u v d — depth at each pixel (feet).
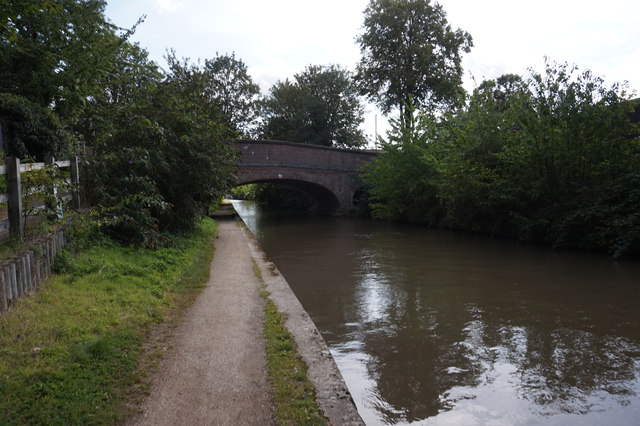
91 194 30.89
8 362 12.20
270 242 59.06
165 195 41.01
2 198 18.57
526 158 51.11
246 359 15.02
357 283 32.81
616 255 40.45
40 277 18.74
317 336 17.69
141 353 14.98
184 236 43.04
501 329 22.06
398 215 90.22
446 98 111.86
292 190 159.74
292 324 19.20
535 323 22.94
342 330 22.16
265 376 13.73
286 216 115.34
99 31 45.73
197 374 13.76
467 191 61.52
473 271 36.63
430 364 17.83
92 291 19.44
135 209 31.65
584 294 28.60
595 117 44.91
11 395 10.80
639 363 17.76
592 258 41.42
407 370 17.28
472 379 16.48
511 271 36.27
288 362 14.78
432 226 77.15
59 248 22.06
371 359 18.39
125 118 37.32
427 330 22.00
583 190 46.75
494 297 28.22
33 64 39.86
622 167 44.86
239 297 23.82
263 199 191.11
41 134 33.30
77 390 11.59
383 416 13.91
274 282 28.02
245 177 93.45
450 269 37.70
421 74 109.50
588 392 15.40
